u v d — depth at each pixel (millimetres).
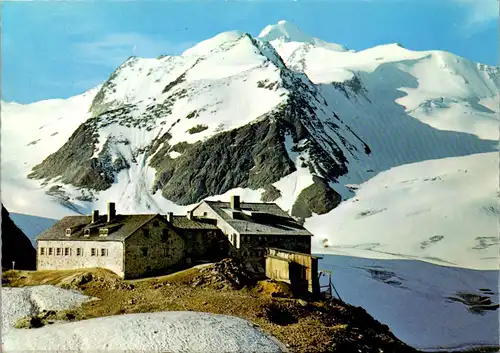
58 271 87125
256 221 98688
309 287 84250
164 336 59094
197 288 78438
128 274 83312
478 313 105312
